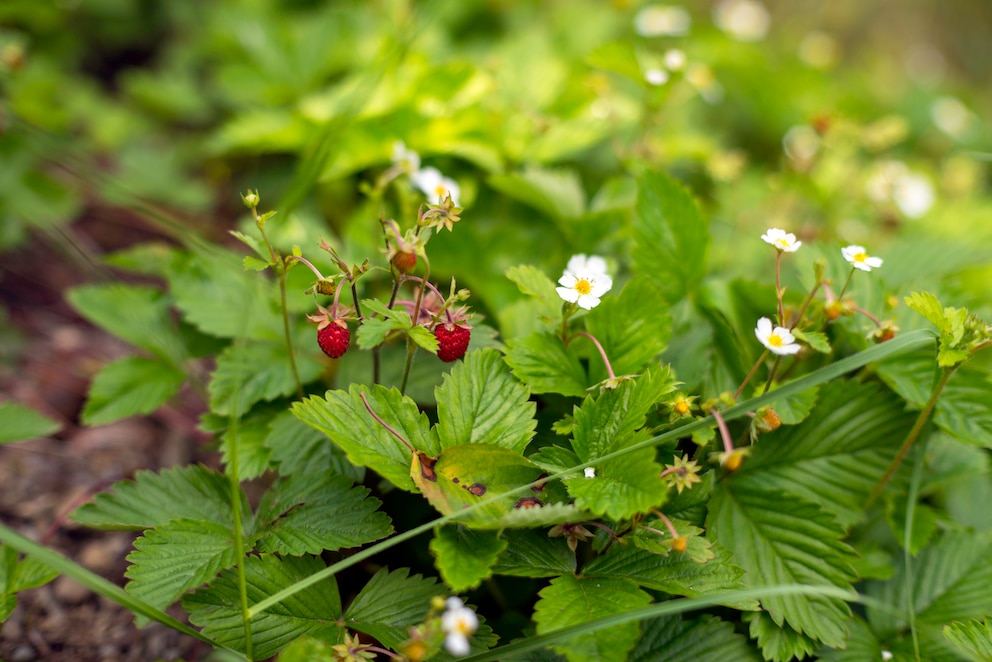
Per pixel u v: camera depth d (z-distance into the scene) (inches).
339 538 23.5
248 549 23.5
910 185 31.7
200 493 24.4
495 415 23.8
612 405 23.6
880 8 61.5
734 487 24.7
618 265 28.0
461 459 23.2
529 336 24.5
